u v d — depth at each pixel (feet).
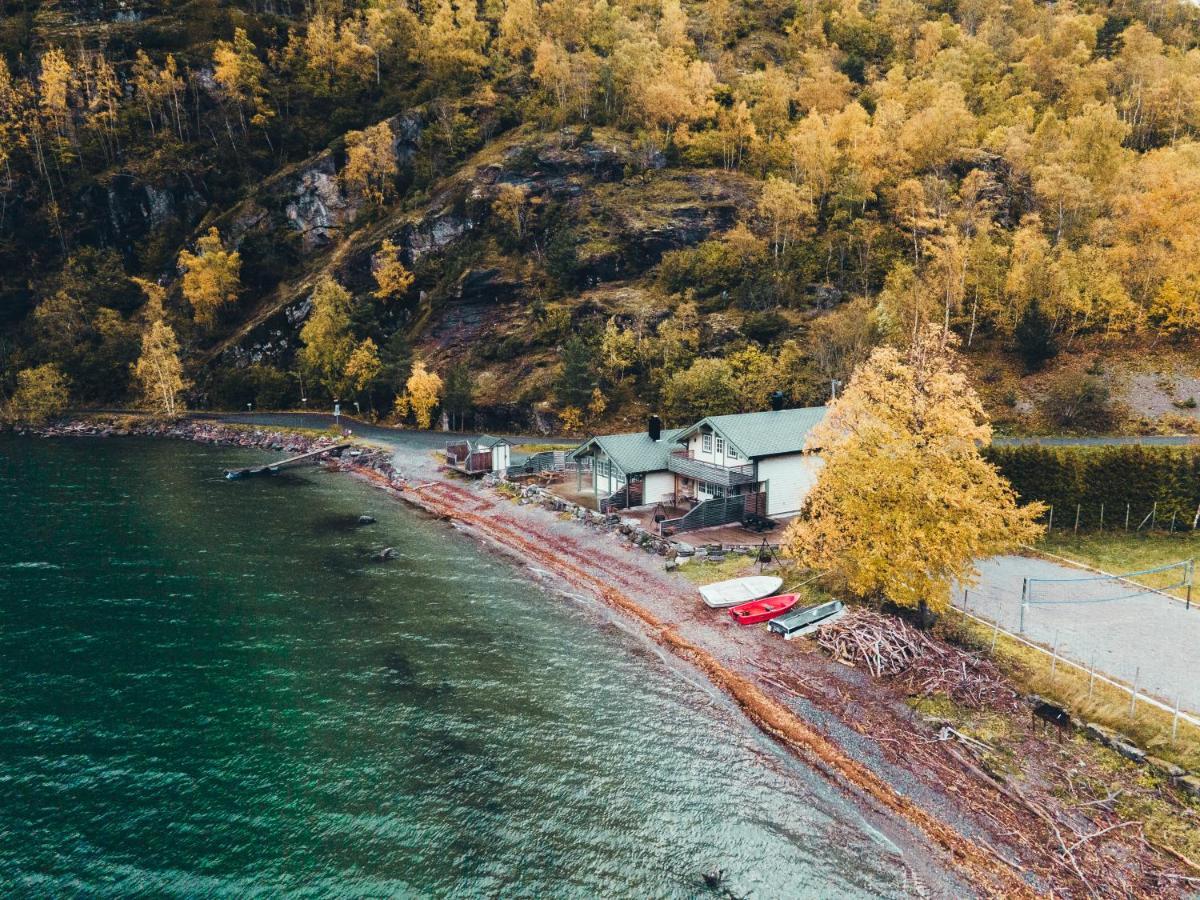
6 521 201.87
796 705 105.50
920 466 109.19
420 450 288.30
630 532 173.88
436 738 100.73
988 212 327.47
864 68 505.25
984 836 79.30
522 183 409.08
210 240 439.63
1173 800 79.36
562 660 123.34
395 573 164.35
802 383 271.08
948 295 282.77
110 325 420.36
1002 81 452.76
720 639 126.41
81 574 162.09
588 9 560.61
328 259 442.91
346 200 463.01
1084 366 264.31
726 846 80.89
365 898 73.31
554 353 335.88
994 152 364.99
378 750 97.71
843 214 343.05
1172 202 285.23
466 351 364.99
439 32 541.34
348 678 116.98
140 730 101.76
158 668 119.85
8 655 123.54
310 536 191.11
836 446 120.67
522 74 508.12
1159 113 389.19
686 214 378.53
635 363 317.01
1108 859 74.23
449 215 410.52
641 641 129.70
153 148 490.90
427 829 83.10
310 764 94.48
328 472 269.85
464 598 150.41
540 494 210.38
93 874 75.97
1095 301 275.18
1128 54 453.17
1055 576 140.56
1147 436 226.17
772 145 414.00
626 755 97.19
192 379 408.26
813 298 327.26
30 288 441.27
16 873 75.77
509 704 109.40
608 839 81.87
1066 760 87.92
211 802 87.25
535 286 373.81
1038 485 165.48
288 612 142.82
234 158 496.23
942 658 108.47
